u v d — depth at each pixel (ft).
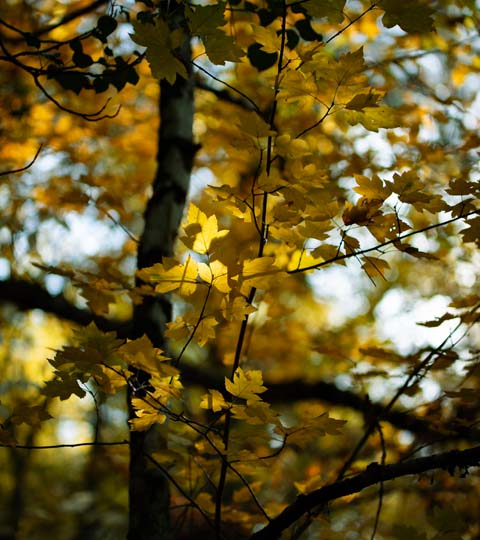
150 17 6.61
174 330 4.88
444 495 8.45
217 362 15.44
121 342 4.43
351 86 4.97
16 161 11.74
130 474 7.30
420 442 8.23
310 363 14.20
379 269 5.32
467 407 6.90
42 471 21.08
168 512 7.27
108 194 8.25
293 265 6.25
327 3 4.98
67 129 11.77
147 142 13.24
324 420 4.91
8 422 5.08
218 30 4.64
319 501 5.53
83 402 19.47
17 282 13.08
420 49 10.54
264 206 5.26
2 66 10.73
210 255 4.58
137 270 7.86
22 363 17.12
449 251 10.23
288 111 9.71
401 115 8.52
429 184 8.43
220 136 11.67
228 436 5.36
